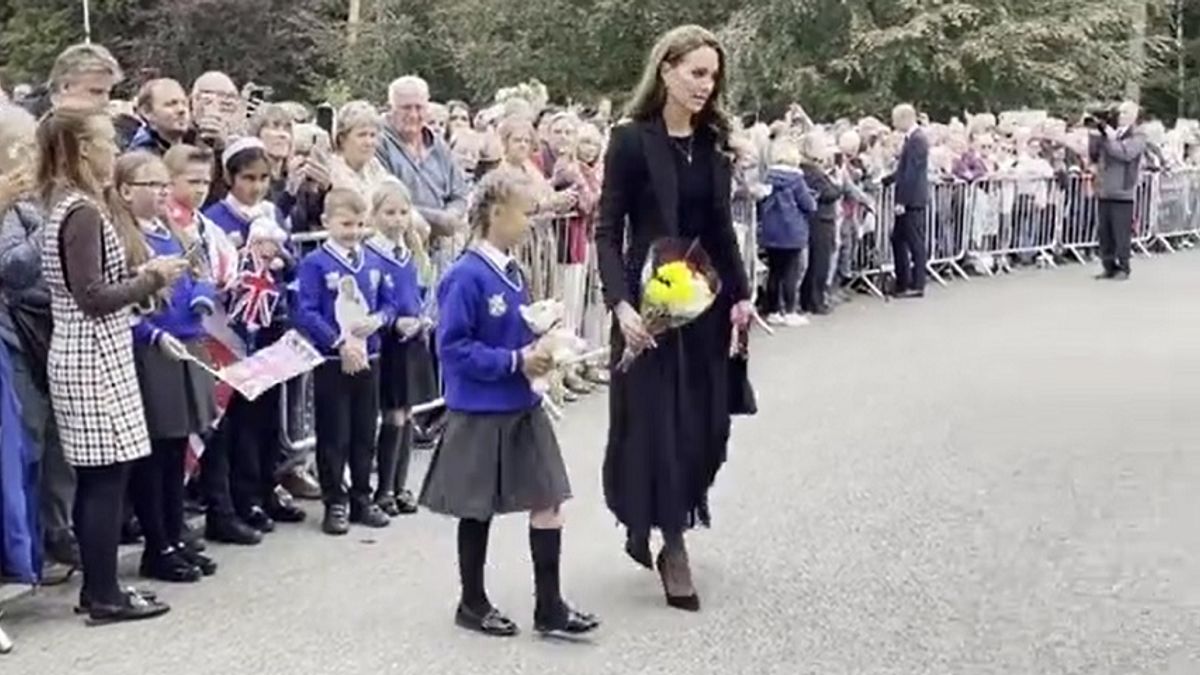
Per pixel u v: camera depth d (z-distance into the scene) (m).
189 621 5.47
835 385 10.30
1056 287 15.90
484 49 27.11
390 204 6.87
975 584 6.05
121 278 5.38
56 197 5.34
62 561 5.91
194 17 30.58
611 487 5.82
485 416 5.31
